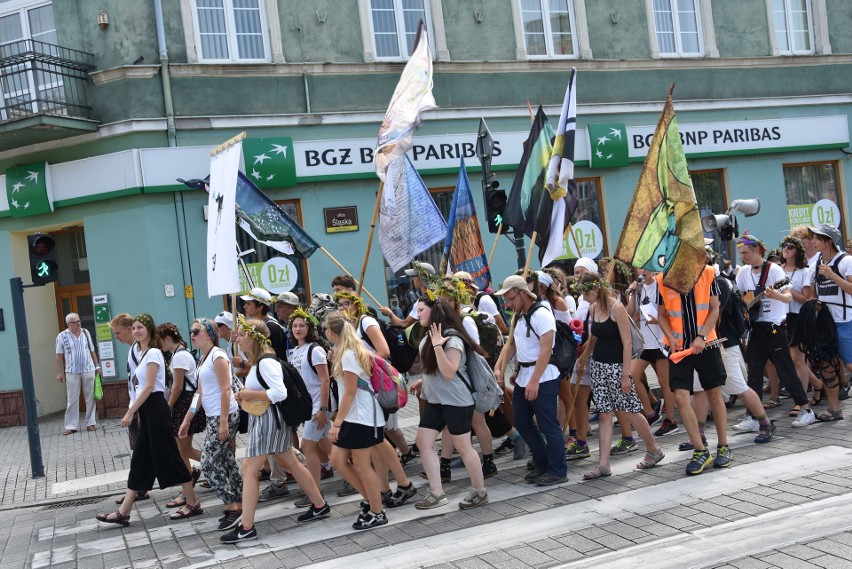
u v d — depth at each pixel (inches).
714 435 339.9
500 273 640.4
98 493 357.1
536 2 668.7
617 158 673.0
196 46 567.8
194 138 561.6
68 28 564.1
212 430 278.8
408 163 408.8
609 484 277.3
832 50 773.3
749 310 347.3
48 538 293.3
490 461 311.7
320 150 586.2
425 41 433.4
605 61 678.5
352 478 264.5
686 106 704.4
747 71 735.7
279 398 258.7
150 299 550.3
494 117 643.5
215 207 325.4
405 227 405.7
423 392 273.9
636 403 288.0
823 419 339.0
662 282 291.4
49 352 607.2
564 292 366.6
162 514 311.9
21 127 523.8
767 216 736.3
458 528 248.1
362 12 609.0
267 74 580.7
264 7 588.7
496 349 316.5
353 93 604.7
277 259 580.4
